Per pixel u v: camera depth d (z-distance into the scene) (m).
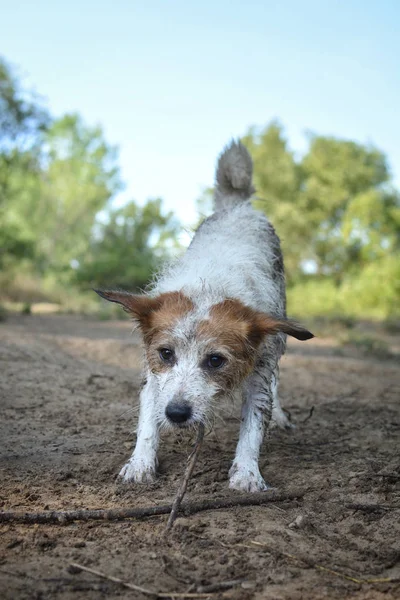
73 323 3.35
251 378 1.01
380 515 0.90
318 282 7.94
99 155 12.07
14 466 1.00
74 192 11.45
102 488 0.95
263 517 0.88
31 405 1.30
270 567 0.76
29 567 0.74
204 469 1.03
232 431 1.22
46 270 6.45
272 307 1.07
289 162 9.70
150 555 0.78
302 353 2.51
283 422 1.28
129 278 5.52
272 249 1.22
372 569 0.77
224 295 0.98
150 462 1.00
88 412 1.28
